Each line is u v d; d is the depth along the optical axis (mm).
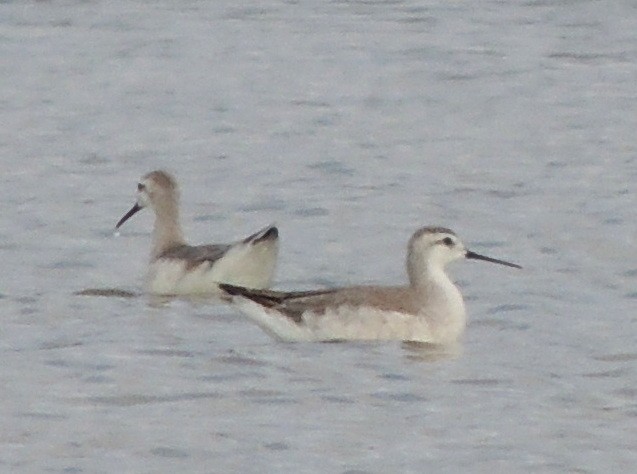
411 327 20922
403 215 28375
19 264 25453
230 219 28469
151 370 19984
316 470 16859
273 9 47875
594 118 35938
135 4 48406
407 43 43656
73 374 19859
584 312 22547
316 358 20406
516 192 29859
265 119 36250
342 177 31281
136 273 25078
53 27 45500
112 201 29547
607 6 47656
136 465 17016
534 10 47500
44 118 36438
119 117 36531
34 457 17234
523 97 38094
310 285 24109
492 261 21812
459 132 34938
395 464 17016
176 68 41125
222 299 23375
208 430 18016
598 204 28828
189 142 34312
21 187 30578
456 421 18328
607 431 18000
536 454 17312
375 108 37219
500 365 20203
